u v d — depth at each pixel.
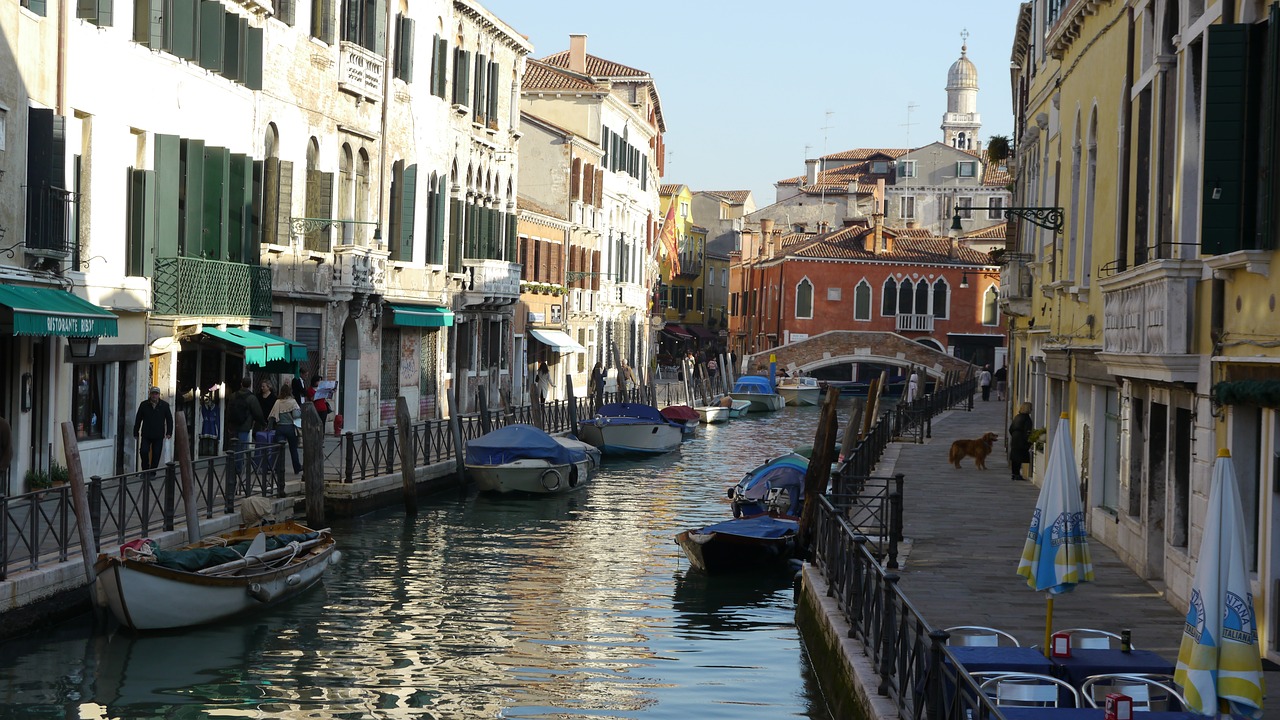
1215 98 10.64
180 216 23.31
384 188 33.00
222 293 24.11
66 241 19.14
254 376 27.27
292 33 27.95
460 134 38.75
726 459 39.19
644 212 70.62
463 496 28.36
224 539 17.28
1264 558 10.82
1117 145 16.91
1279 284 10.19
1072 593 14.20
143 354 22.06
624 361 65.44
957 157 95.38
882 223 81.56
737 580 19.69
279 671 13.95
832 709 12.30
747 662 14.85
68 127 19.50
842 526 13.65
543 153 52.81
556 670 14.38
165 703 12.70
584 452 30.92
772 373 68.88
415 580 19.02
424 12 35.28
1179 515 13.86
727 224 113.12
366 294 31.25
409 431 24.66
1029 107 28.75
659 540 23.28
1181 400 13.45
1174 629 12.38
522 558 21.08
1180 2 13.34
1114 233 16.94
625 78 67.69
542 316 50.41
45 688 12.89
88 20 19.83
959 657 9.30
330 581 18.72
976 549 17.16
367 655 14.73
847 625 12.91
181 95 23.27
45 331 17.11
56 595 14.38
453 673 14.15
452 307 38.78
